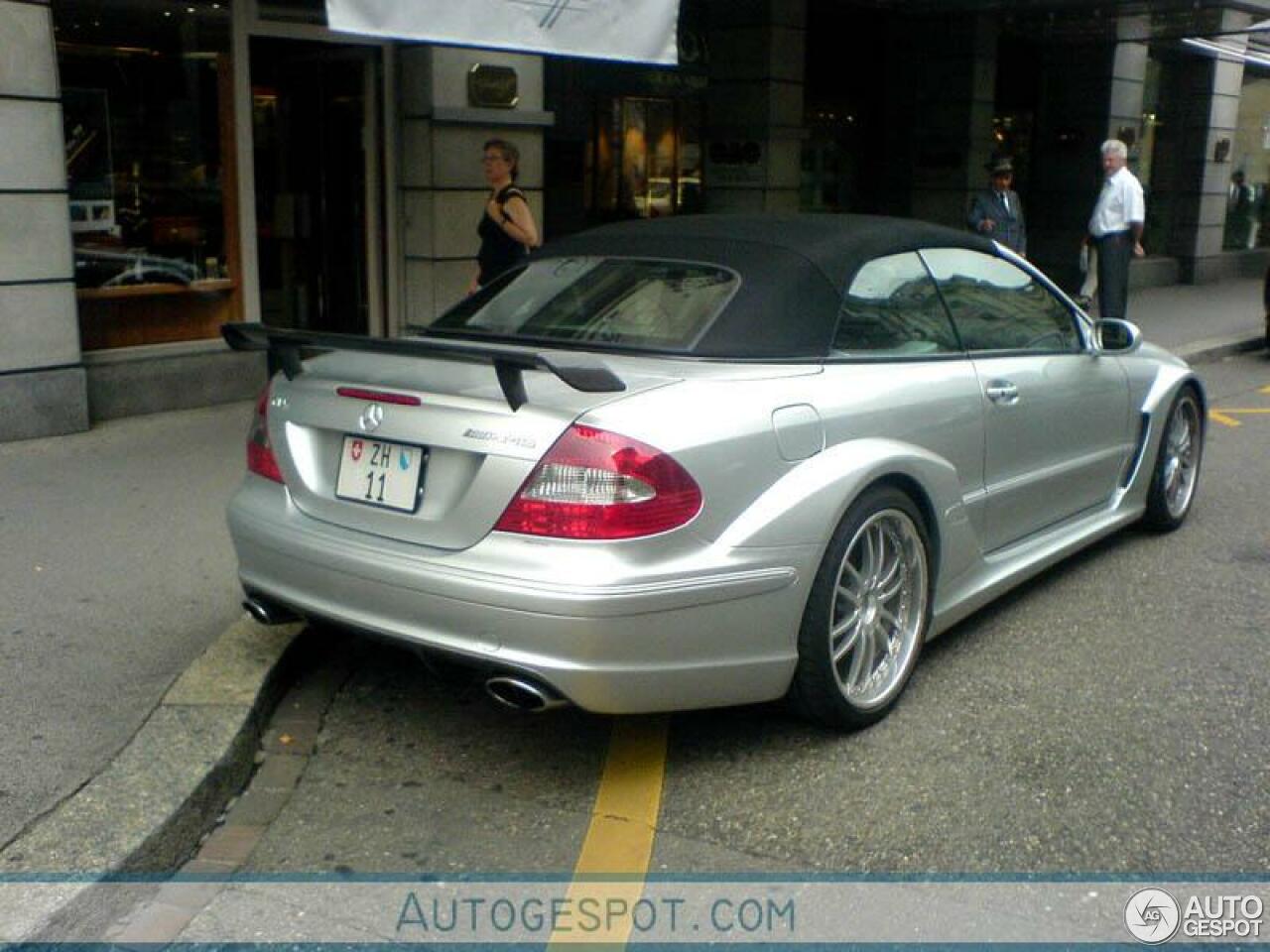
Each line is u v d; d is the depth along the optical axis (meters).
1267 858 3.61
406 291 10.09
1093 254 13.59
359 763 4.20
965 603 4.87
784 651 3.99
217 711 4.17
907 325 4.75
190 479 7.03
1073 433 5.58
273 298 10.02
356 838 3.75
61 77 8.04
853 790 3.98
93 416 8.21
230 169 8.98
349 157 10.05
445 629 3.75
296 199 9.96
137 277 8.59
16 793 3.66
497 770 4.15
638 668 3.66
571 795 3.99
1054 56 18.45
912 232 4.98
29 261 7.54
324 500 4.10
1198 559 6.29
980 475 4.90
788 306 4.34
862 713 4.30
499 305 4.81
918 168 16.66
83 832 3.47
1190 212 20.48
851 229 4.80
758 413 3.93
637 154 15.01
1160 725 4.43
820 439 4.09
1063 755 4.21
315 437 4.18
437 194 9.83
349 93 9.94
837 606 4.22
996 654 5.05
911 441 4.46
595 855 3.64
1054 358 5.50
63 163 7.62
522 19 7.54
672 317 4.35
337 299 10.23
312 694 4.68
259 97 9.57
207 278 8.98
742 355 4.18
